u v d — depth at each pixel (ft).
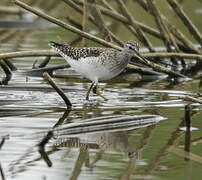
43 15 49.60
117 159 34.55
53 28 76.07
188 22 61.93
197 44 68.85
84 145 37.04
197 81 56.90
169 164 33.73
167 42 60.80
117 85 54.54
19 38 69.82
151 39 72.84
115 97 49.49
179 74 57.82
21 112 44.06
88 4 59.26
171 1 61.11
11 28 76.02
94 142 37.76
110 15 60.39
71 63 50.01
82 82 55.21
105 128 40.42
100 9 59.88
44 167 32.94
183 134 39.55
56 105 46.29
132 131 40.27
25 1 75.25
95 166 33.30
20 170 32.45
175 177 31.48
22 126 40.19
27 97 48.39
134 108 45.96
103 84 54.95
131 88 53.16
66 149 36.19
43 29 75.82
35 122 41.24
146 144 37.45
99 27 59.88
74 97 49.06
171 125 41.55
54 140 37.93
